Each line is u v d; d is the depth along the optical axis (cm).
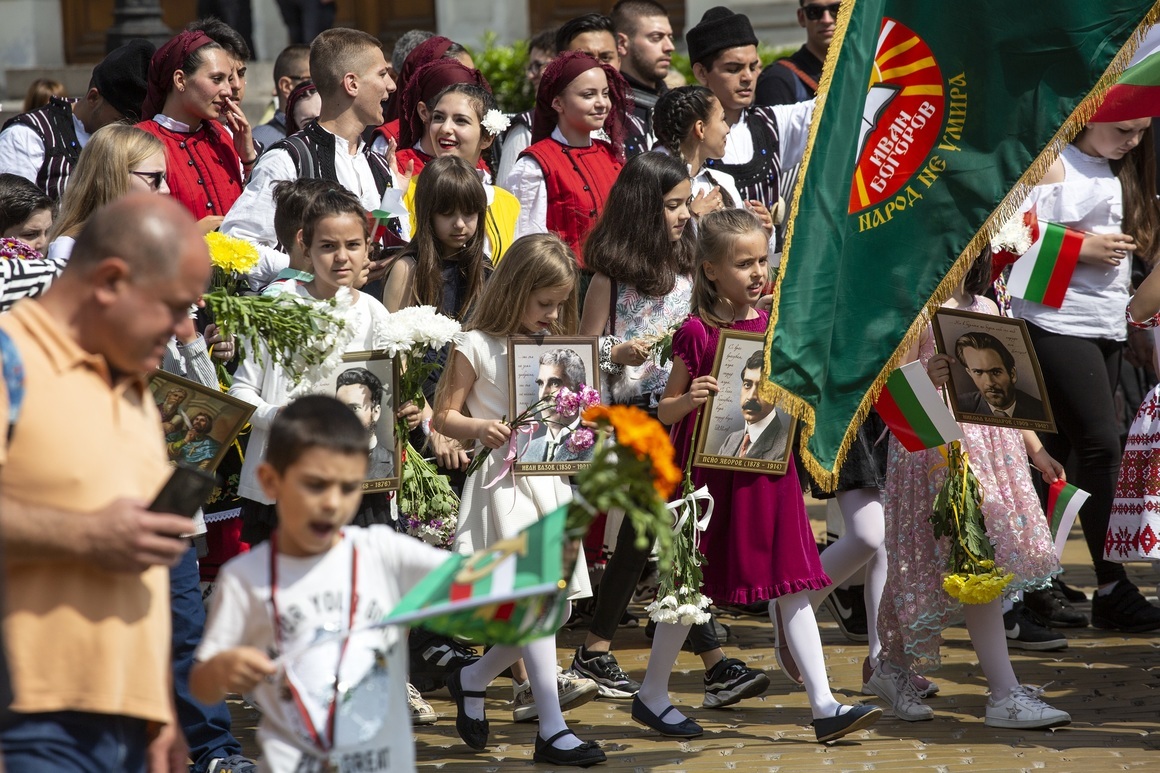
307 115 2269
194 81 1816
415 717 1527
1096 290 1902
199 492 789
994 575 1423
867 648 1820
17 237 1454
